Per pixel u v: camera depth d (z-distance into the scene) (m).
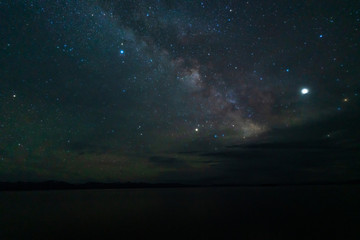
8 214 11.62
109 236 6.93
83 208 14.13
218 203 16.97
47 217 10.55
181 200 19.89
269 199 20.05
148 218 10.23
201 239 6.62
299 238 6.67
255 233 7.27
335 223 8.77
